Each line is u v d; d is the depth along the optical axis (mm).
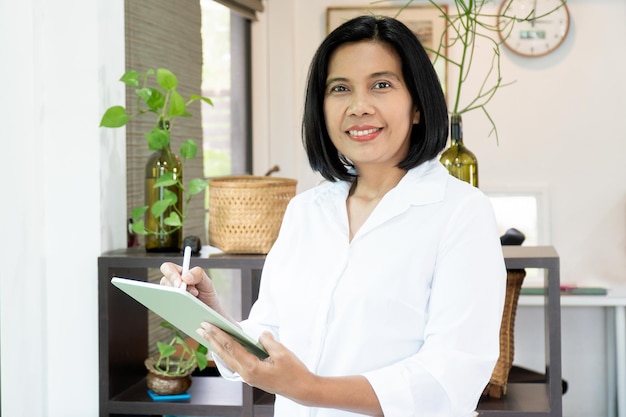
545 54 4309
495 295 1396
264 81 4543
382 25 1460
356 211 1547
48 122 2449
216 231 2422
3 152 2395
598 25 4312
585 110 4340
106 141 2502
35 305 2422
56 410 2480
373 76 1446
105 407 2391
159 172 2475
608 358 4336
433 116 1472
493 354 1380
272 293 1560
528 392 2393
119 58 2602
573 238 4375
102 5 2461
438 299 1395
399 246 1438
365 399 1315
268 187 2385
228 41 4207
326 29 4512
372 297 1431
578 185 4359
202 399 2396
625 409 4102
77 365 2469
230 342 1274
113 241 2551
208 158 3924
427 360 1342
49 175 2457
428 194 1449
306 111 1564
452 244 1408
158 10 3158
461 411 1340
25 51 2389
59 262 2465
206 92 3877
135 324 2617
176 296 1271
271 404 2320
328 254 1500
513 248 2486
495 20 4320
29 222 2406
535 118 4359
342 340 1453
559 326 2232
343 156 1592
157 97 2475
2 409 2432
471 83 4371
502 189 4363
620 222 4348
